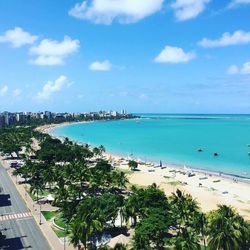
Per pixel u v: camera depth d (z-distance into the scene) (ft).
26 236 414.41
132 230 416.87
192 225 374.63
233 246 281.95
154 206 425.69
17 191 635.25
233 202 575.38
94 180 583.58
